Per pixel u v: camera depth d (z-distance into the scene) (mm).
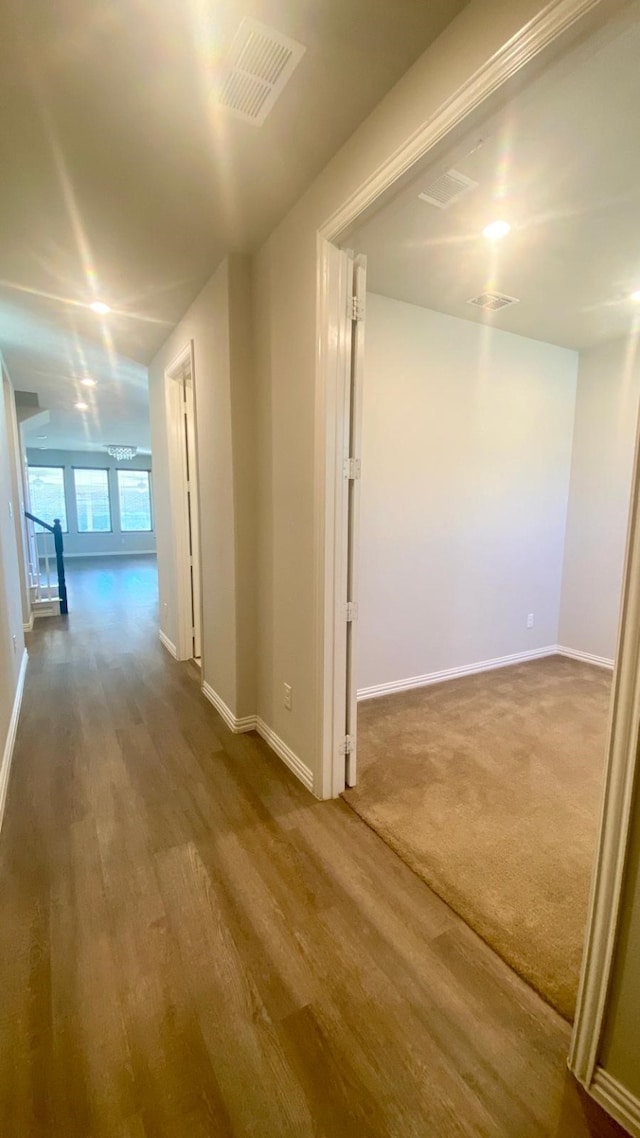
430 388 3250
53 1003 1270
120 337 3676
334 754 2152
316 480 1991
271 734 2623
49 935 1476
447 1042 1182
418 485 3318
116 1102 1059
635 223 2104
